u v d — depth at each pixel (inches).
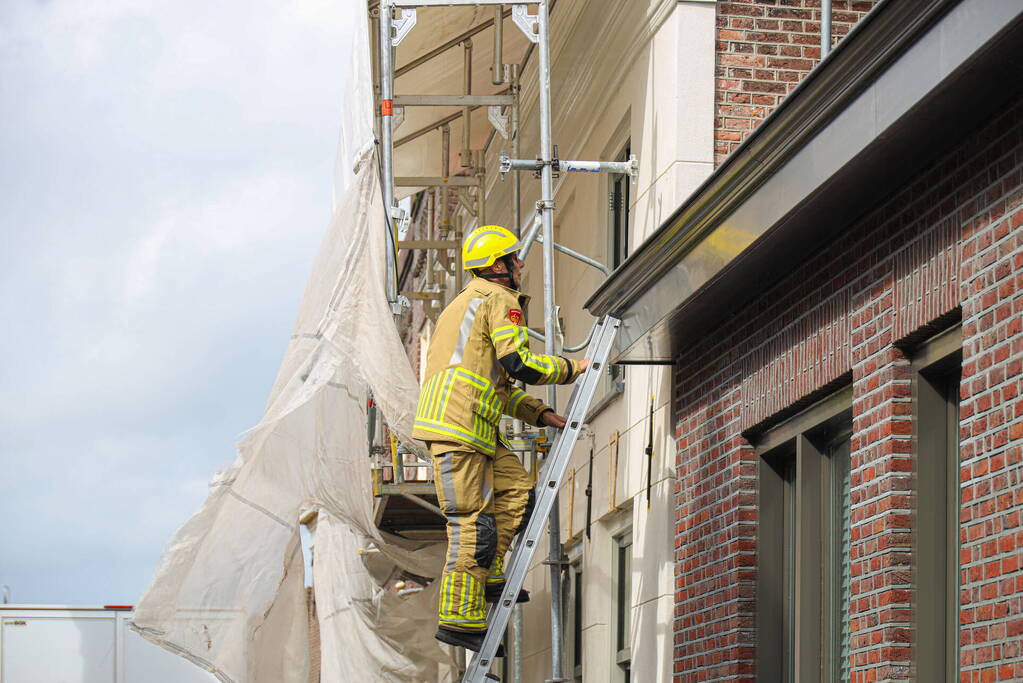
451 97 502.6
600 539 481.7
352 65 390.0
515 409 326.6
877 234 287.3
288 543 362.0
